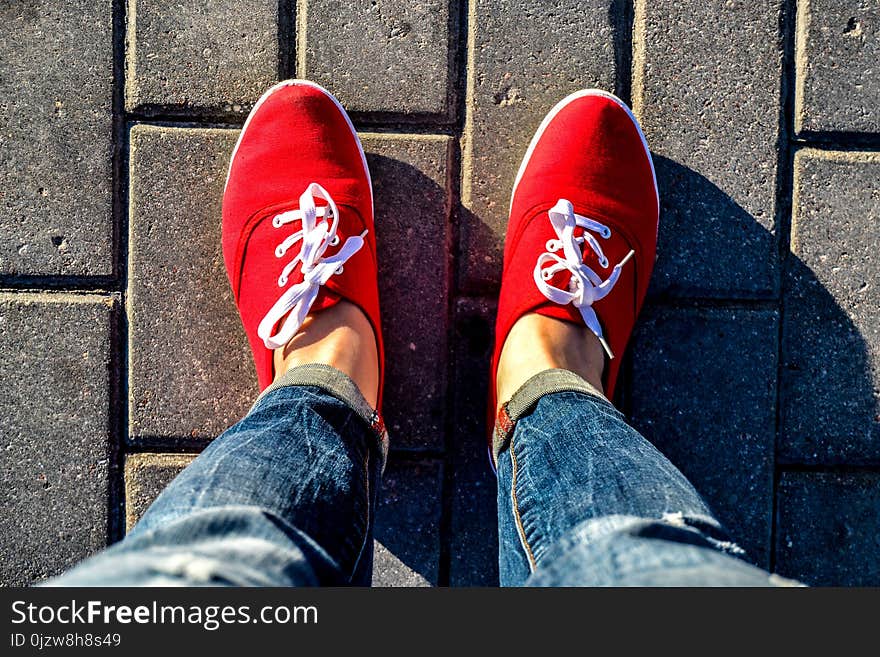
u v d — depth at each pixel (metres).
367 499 0.83
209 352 1.09
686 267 1.09
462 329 1.10
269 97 1.07
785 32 1.08
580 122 1.07
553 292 0.97
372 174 1.09
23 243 1.07
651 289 1.09
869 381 1.09
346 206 1.04
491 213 1.10
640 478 0.75
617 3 1.08
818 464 1.09
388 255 1.09
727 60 1.08
